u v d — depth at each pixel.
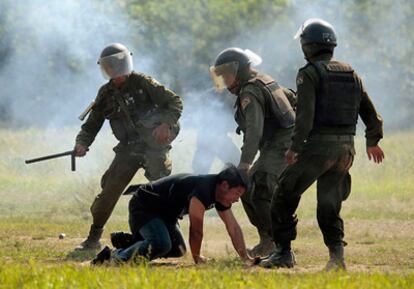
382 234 21.72
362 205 26.72
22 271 13.11
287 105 17.08
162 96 18.47
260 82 16.98
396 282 12.66
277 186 15.43
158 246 15.42
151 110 18.64
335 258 15.09
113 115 18.77
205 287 12.05
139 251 15.38
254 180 17.25
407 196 28.28
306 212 25.31
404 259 17.41
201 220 15.02
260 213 17.33
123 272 12.98
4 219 24.03
